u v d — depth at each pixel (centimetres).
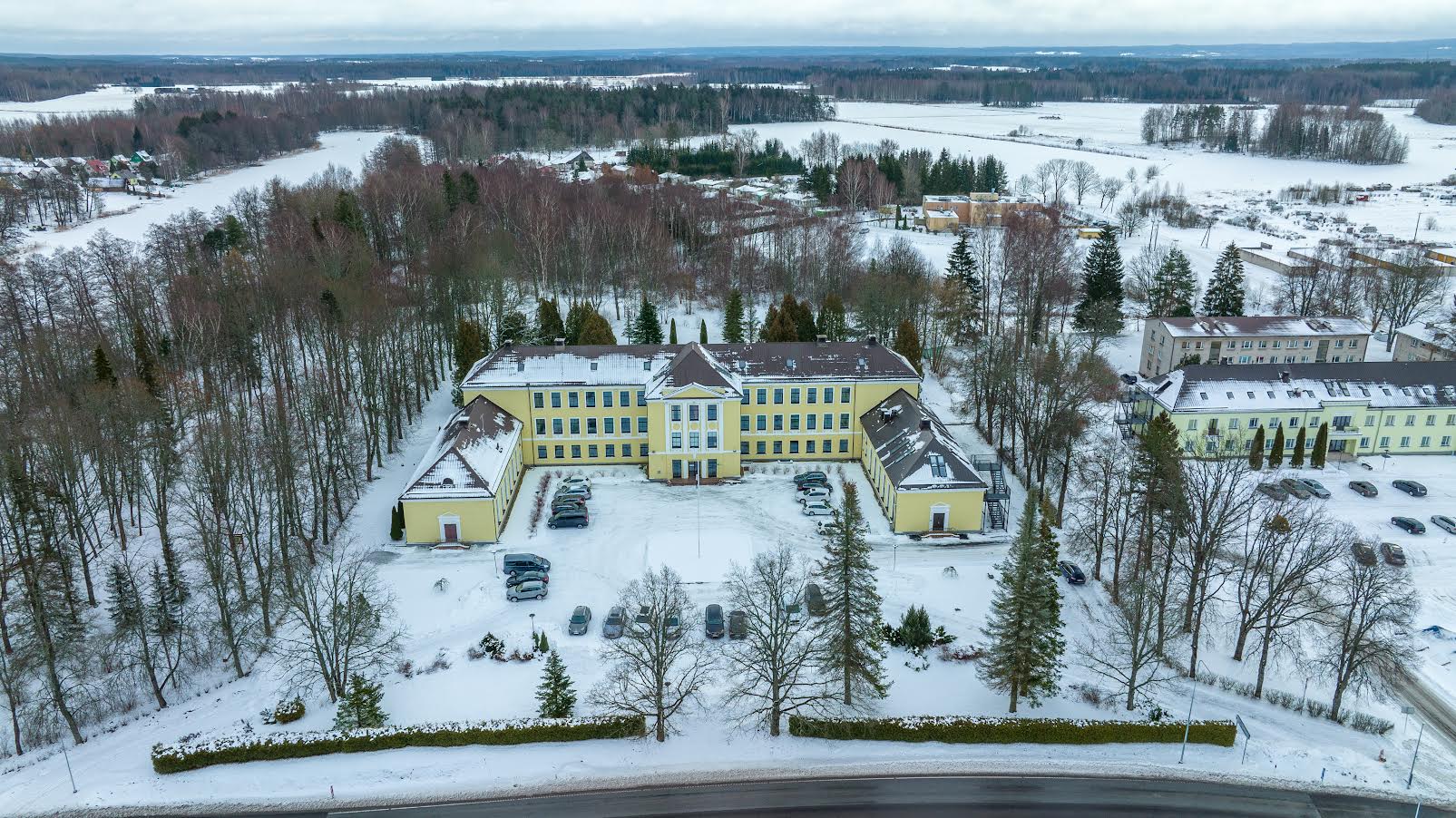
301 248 15138
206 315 12050
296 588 7744
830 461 11406
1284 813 6075
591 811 6103
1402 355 13988
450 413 12350
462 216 17700
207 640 7806
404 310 12888
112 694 7156
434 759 6544
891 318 14338
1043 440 10256
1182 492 7738
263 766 6481
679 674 7419
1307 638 7906
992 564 9119
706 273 17812
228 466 8244
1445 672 7525
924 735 6762
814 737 6812
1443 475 10931
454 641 7881
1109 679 7431
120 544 9056
